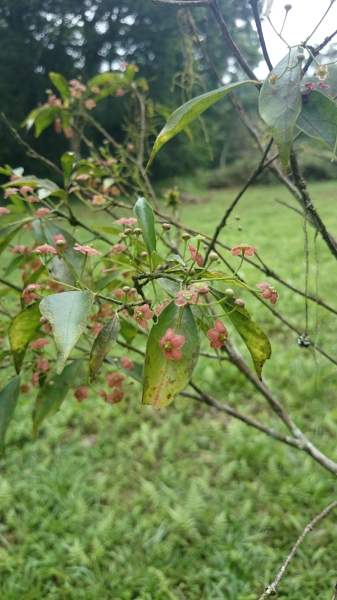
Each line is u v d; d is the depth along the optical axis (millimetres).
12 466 1191
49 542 987
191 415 1398
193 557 948
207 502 1082
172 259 346
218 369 1566
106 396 538
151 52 3287
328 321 1823
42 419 502
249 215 4602
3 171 582
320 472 1120
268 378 1522
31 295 452
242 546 954
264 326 1873
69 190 557
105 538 980
